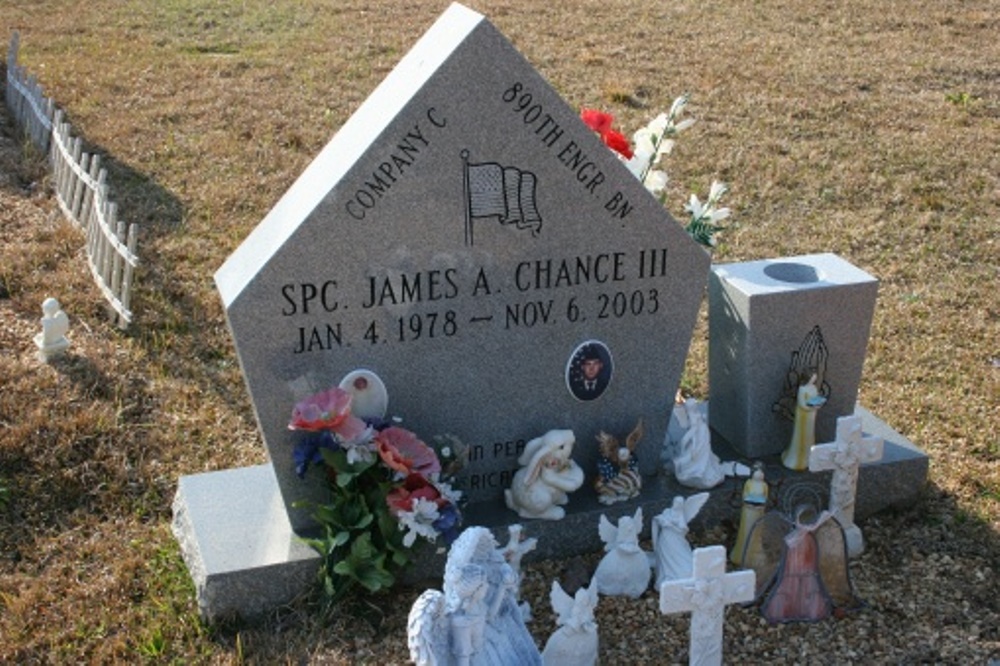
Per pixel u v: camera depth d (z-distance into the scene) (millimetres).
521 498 1806
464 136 1682
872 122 3518
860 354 1952
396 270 1718
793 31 4430
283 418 1736
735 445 1983
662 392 1893
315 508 1753
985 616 1740
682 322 1860
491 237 1738
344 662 1645
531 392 1837
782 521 1759
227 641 1684
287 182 3047
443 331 1769
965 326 2482
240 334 1686
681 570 1744
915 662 1662
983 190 3100
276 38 4227
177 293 2512
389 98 1717
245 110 3502
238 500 1826
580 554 1840
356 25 4398
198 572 1725
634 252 1805
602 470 1839
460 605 1431
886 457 1940
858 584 1796
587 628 1575
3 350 2281
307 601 1724
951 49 4254
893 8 4734
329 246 1681
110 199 2914
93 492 1954
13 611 1722
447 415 1815
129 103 3537
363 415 1767
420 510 1657
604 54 4082
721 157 3242
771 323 1893
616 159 1748
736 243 2814
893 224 2920
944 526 1919
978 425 2168
